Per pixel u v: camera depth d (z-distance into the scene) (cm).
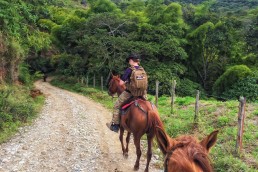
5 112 1119
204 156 184
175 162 181
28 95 1745
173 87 1166
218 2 8344
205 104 1197
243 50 2862
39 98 1870
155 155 766
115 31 3092
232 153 700
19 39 1688
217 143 787
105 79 3042
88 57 3325
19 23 1507
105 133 1026
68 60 3512
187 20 3319
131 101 638
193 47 2903
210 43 2786
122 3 4922
